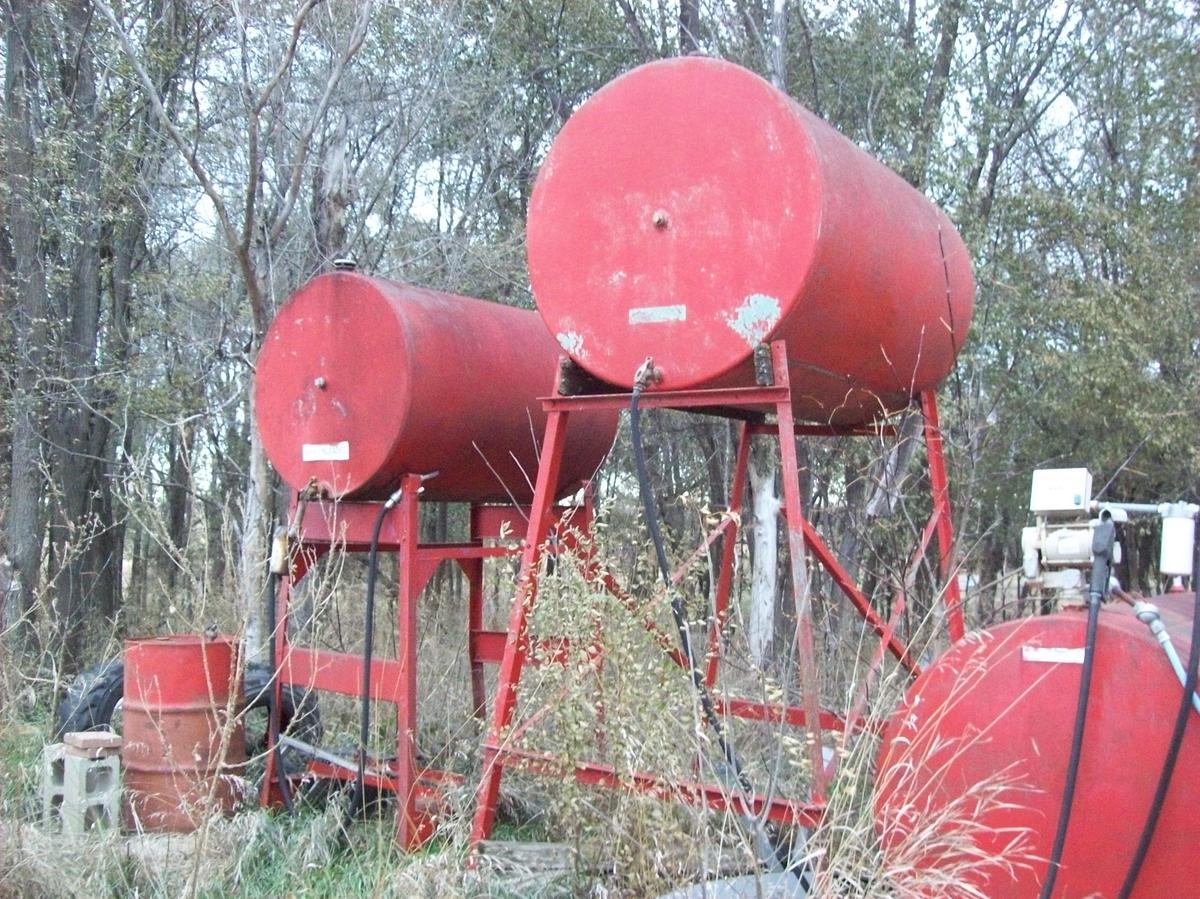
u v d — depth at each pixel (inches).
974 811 144.5
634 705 163.8
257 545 342.3
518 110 612.1
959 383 396.8
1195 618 132.0
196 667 228.2
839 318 188.4
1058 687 142.5
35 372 486.3
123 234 555.2
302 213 433.4
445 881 173.0
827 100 516.4
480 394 247.3
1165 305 468.1
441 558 246.7
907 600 280.5
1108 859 137.5
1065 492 150.0
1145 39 542.9
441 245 481.7
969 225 453.4
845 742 157.3
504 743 185.2
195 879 171.0
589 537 243.3
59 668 273.0
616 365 193.5
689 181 188.1
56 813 208.8
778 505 188.1
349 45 349.7
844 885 144.7
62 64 540.1
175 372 524.4
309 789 242.8
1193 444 455.5
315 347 246.8
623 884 155.9
